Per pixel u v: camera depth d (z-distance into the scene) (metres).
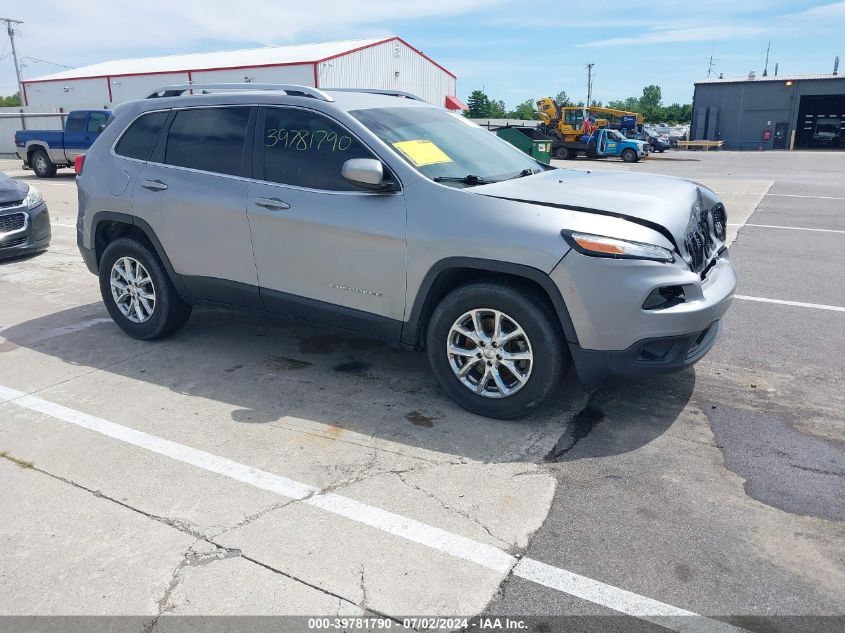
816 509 3.11
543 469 3.47
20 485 3.38
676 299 3.66
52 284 7.43
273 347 5.30
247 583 2.66
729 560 2.77
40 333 5.73
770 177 20.00
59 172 22.47
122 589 2.65
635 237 3.55
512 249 3.63
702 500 3.19
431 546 2.87
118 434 3.90
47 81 38.97
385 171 4.08
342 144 4.26
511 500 3.19
